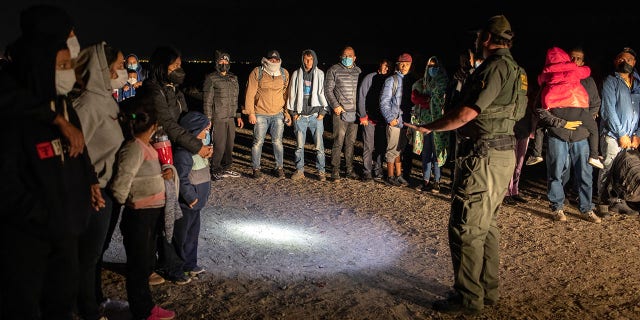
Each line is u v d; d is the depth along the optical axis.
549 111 7.07
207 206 7.73
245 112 9.31
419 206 8.02
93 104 3.64
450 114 4.32
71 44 3.27
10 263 2.92
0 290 2.98
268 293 4.85
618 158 7.21
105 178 3.71
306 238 6.46
